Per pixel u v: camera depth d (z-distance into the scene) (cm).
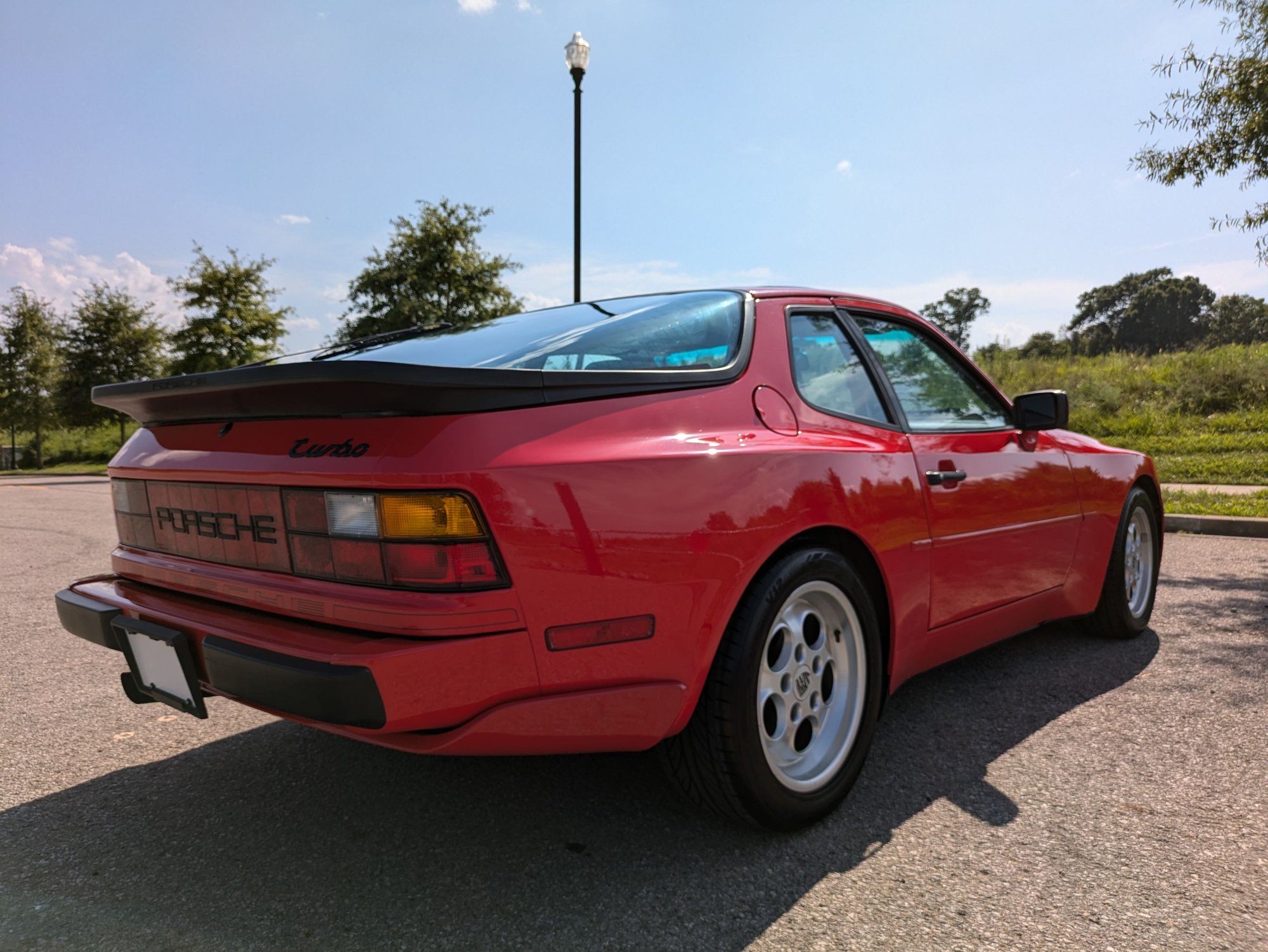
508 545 165
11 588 566
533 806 231
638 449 185
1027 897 182
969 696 312
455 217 2206
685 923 174
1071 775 244
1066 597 336
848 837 211
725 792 200
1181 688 316
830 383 247
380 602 164
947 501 260
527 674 169
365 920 177
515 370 175
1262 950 162
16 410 3381
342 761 266
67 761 269
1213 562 569
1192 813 219
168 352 3130
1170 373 1484
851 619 226
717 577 190
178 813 231
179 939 171
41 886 194
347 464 170
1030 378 1583
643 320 242
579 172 1064
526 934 171
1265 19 651
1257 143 659
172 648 198
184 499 210
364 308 2186
